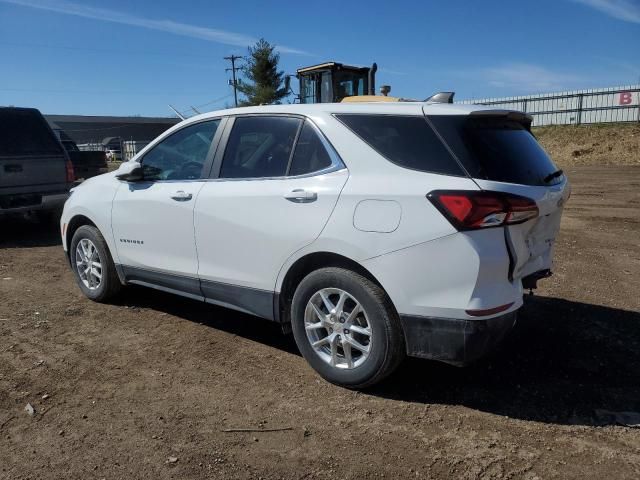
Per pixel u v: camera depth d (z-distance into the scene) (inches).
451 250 127.5
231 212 163.5
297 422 134.0
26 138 344.8
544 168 150.9
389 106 145.9
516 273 135.6
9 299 224.7
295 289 159.2
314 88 640.4
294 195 149.3
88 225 220.1
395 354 139.7
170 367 163.2
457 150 132.6
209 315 206.8
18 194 335.3
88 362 166.1
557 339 182.4
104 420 134.5
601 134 1263.5
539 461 119.1
